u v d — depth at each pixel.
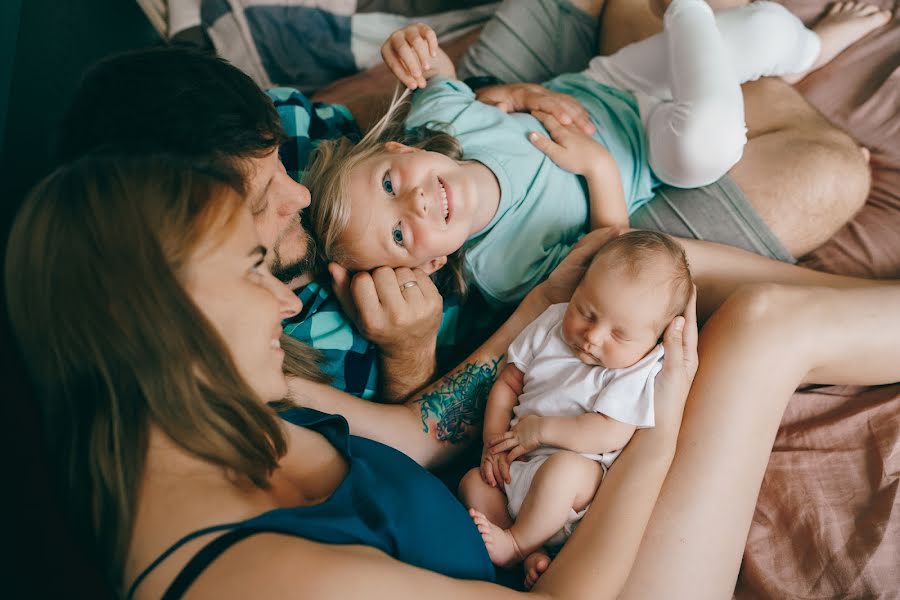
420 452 1.17
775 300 1.07
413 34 1.46
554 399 1.12
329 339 1.21
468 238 1.42
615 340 1.08
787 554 1.05
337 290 1.21
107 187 0.64
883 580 0.98
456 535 0.89
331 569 0.64
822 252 1.44
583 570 0.87
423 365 1.25
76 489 0.69
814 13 1.70
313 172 1.31
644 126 1.53
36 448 0.88
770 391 1.02
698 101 1.34
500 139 1.45
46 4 1.43
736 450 0.99
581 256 1.24
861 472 1.08
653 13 1.73
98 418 0.66
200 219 0.68
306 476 0.88
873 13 1.62
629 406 1.02
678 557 0.94
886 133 1.52
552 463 1.04
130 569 0.66
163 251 0.65
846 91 1.60
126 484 0.67
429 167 1.29
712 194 1.42
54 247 0.64
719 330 1.08
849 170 1.39
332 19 1.91
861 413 1.12
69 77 1.48
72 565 0.83
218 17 1.83
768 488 1.12
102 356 0.64
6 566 0.79
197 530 0.66
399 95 1.65
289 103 1.46
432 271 1.35
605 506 0.94
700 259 1.29
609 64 1.67
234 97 0.82
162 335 0.65
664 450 0.98
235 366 0.71
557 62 1.83
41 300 0.64
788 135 1.45
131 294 0.63
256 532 0.67
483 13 2.03
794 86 1.65
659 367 1.06
